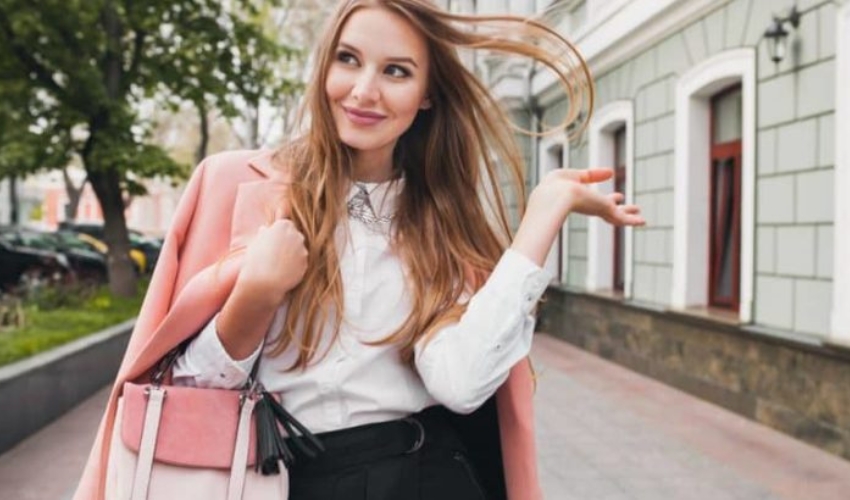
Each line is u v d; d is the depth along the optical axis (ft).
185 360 4.10
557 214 4.14
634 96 29.94
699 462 17.78
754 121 21.49
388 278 4.35
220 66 43.39
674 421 21.74
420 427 4.36
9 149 36.76
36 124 38.83
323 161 4.33
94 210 169.78
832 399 18.03
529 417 4.51
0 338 24.21
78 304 36.27
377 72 4.26
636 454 18.49
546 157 39.70
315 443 4.09
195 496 3.93
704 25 24.34
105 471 4.21
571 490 15.84
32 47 36.86
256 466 4.00
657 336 27.86
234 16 42.83
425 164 4.73
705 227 25.77
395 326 4.30
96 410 23.02
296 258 3.86
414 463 4.31
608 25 30.66
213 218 4.44
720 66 23.24
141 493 3.90
